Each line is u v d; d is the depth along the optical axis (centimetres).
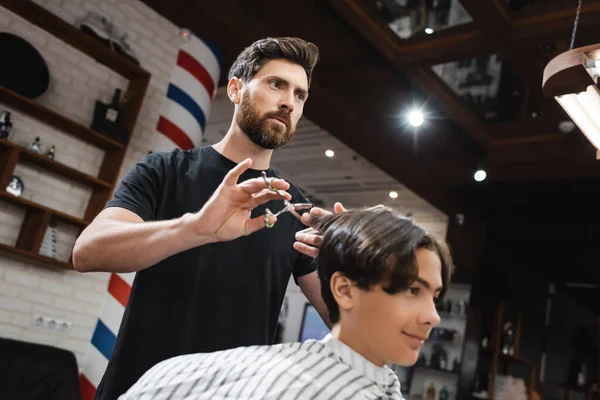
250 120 149
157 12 477
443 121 630
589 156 587
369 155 673
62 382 361
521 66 488
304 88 155
